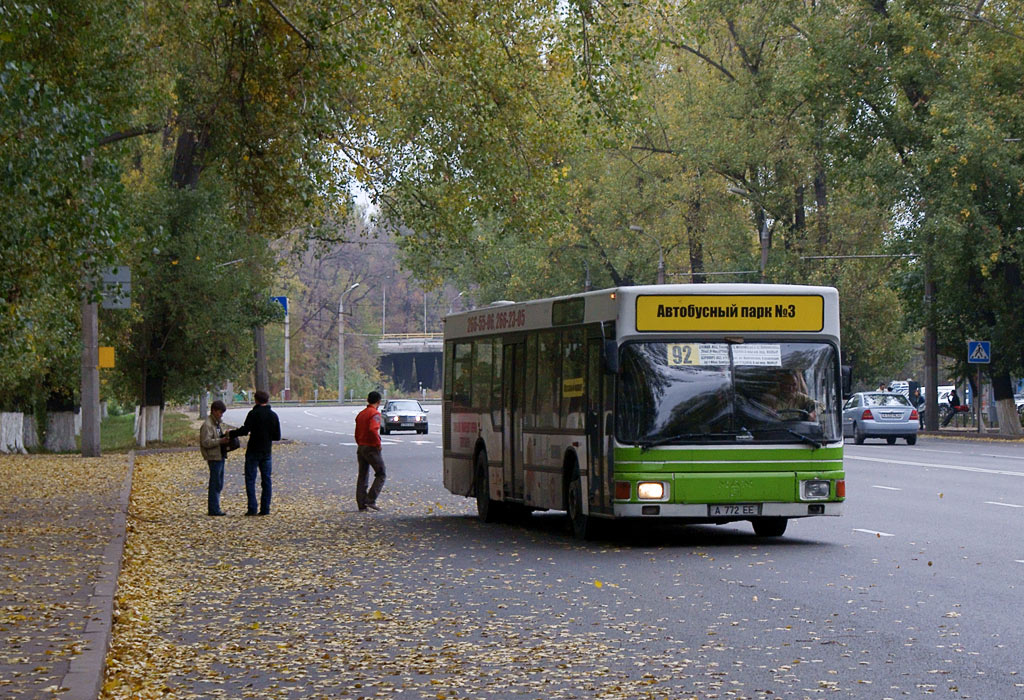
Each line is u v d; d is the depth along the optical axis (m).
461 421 27.19
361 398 176.88
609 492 19.84
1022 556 17.73
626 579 16.39
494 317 25.34
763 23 67.50
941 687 9.80
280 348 163.75
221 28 27.17
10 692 9.15
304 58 26.14
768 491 19.69
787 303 20.14
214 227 52.34
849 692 9.71
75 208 18.28
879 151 57.62
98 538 20.56
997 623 12.53
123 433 78.12
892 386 99.88
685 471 19.56
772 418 19.88
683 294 19.92
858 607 13.70
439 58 28.36
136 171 51.84
